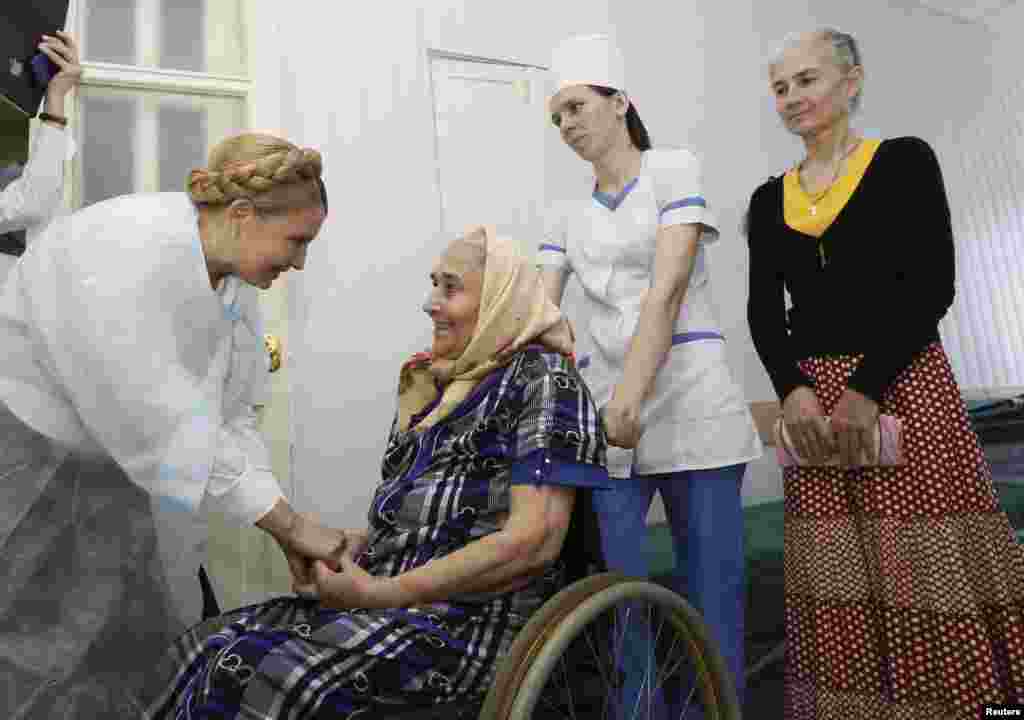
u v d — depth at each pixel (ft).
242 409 4.08
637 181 4.81
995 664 3.50
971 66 12.98
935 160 4.02
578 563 3.70
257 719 2.72
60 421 3.25
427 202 7.88
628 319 4.71
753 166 10.16
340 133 7.56
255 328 4.01
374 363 7.42
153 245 3.17
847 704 3.72
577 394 3.53
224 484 3.38
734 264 9.91
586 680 3.55
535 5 8.80
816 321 4.15
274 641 2.95
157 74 7.29
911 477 3.73
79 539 3.31
